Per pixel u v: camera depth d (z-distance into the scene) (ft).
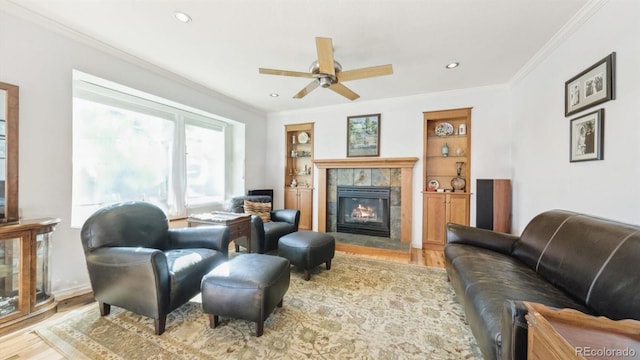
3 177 6.20
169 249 7.82
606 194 5.69
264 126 16.81
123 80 8.80
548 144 8.13
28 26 6.56
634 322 2.27
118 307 6.28
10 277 5.83
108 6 6.21
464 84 11.35
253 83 11.50
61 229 7.24
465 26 6.89
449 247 7.84
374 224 14.20
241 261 6.42
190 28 7.13
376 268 9.67
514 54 8.45
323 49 6.52
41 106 6.83
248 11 6.34
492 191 11.00
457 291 6.36
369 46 7.98
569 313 2.49
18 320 5.65
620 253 4.05
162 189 11.39
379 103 13.80
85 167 8.79
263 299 5.38
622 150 5.28
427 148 13.00
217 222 8.89
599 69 5.82
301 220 15.94
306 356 4.88
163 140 11.41
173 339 5.35
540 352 2.48
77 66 7.57
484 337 3.96
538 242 6.25
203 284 5.71
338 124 14.92
